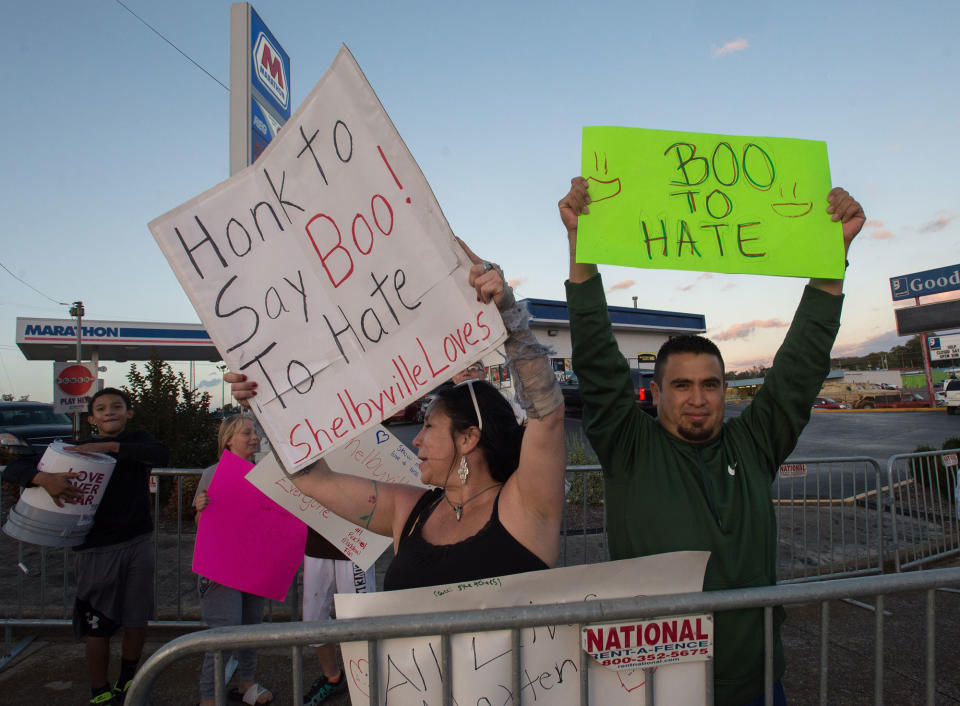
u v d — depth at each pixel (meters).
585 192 1.47
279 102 4.41
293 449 1.45
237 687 3.29
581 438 9.91
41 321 20.88
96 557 2.97
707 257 1.46
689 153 1.51
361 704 1.27
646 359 29.12
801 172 1.54
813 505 6.73
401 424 18.64
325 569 3.06
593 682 1.29
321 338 1.46
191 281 1.49
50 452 2.90
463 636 1.26
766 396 1.68
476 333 1.33
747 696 1.45
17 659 3.65
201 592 2.92
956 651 3.56
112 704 3.03
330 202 1.45
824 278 1.53
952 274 22.64
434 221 1.38
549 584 1.30
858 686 3.21
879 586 1.34
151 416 7.35
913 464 5.37
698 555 1.34
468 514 1.56
